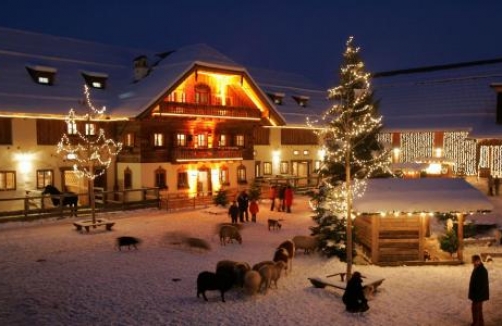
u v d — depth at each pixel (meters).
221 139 38.91
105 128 34.50
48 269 17.47
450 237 19.86
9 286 15.52
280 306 13.93
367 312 13.49
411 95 53.72
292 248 18.58
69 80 34.41
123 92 35.81
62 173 31.84
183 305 13.89
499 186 35.66
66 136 31.72
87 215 28.91
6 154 29.42
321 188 21.27
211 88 37.38
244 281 14.73
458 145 45.41
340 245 19.52
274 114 40.03
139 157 33.53
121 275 16.78
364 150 19.20
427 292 15.36
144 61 36.66
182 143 36.16
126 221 27.38
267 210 32.03
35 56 34.50
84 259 18.89
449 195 19.14
